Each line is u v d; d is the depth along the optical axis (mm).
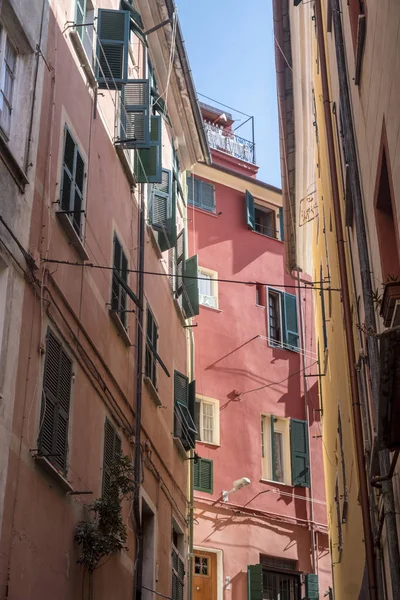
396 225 7438
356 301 11984
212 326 25562
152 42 19344
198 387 24453
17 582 9070
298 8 18781
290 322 27359
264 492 24297
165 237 18266
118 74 14570
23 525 9344
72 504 11055
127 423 14453
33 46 11031
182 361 20484
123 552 13406
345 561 17359
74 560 10984
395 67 7000
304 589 23859
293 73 20812
